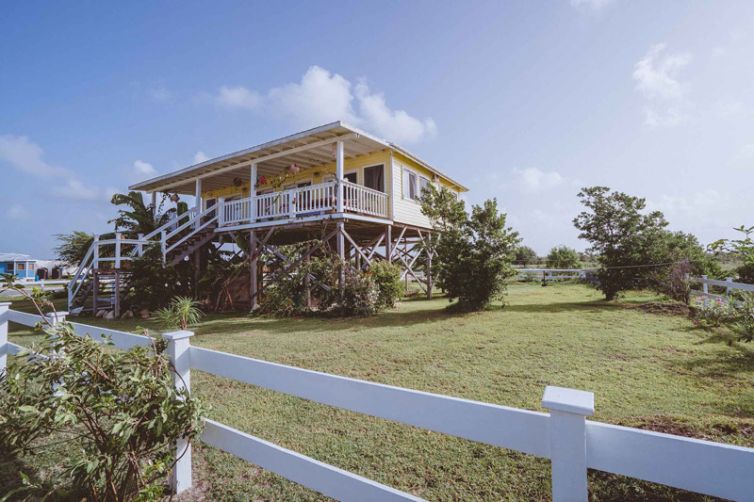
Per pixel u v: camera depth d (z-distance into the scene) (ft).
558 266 82.64
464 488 8.06
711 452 3.25
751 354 17.49
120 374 6.91
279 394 14.01
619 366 16.30
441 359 18.12
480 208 33.30
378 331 25.59
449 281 33.65
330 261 34.30
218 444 7.53
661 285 35.63
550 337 22.21
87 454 6.38
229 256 47.80
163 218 53.36
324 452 9.72
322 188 35.81
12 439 6.27
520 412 4.20
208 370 7.83
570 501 3.80
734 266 30.99
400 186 44.01
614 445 3.68
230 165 42.91
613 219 36.68
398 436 10.54
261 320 32.48
